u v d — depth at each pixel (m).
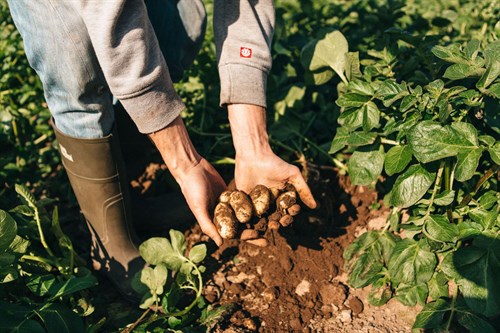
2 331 1.68
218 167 2.70
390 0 3.22
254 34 1.96
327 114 2.79
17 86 3.47
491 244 1.82
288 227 2.27
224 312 2.02
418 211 1.98
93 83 1.82
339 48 2.48
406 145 1.96
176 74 2.50
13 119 3.01
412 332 1.92
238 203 1.88
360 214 2.40
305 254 2.23
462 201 1.95
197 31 2.43
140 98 1.64
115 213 2.11
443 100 1.80
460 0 3.87
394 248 1.96
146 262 2.16
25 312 1.76
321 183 2.38
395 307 2.01
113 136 1.98
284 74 2.98
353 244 2.14
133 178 2.66
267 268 2.20
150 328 1.93
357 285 2.04
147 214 2.42
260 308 2.06
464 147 1.77
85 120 1.91
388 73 2.34
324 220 2.32
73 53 1.73
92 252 2.25
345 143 2.05
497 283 1.79
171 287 2.00
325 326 1.99
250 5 2.00
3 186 2.76
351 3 3.96
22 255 2.01
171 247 2.07
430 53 2.32
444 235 1.83
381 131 2.16
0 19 4.05
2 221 1.79
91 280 1.89
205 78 2.91
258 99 1.95
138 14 1.57
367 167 2.06
